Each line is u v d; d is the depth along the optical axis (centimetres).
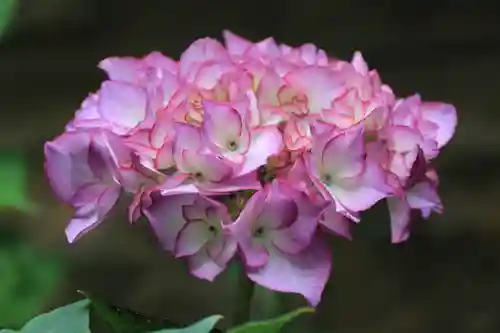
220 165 76
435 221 186
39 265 100
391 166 80
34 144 222
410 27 235
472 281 176
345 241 183
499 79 221
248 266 77
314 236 78
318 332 165
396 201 81
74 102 240
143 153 78
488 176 196
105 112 80
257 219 77
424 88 224
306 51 83
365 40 237
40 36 247
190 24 248
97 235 184
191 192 76
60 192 80
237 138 77
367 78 81
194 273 77
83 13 247
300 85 79
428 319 169
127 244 182
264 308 101
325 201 77
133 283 175
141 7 249
